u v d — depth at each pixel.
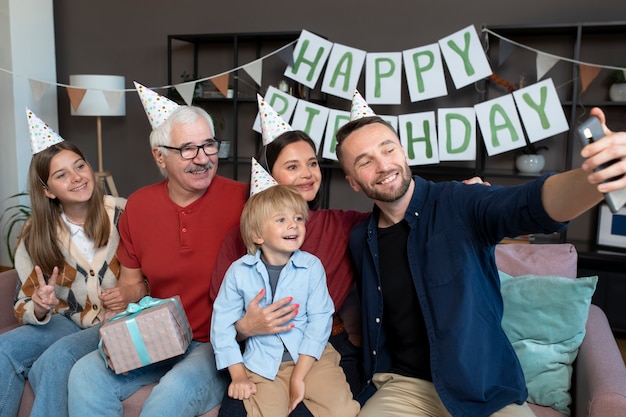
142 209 1.81
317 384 1.50
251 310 1.49
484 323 1.39
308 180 1.77
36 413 1.61
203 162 1.70
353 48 3.85
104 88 4.19
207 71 4.59
